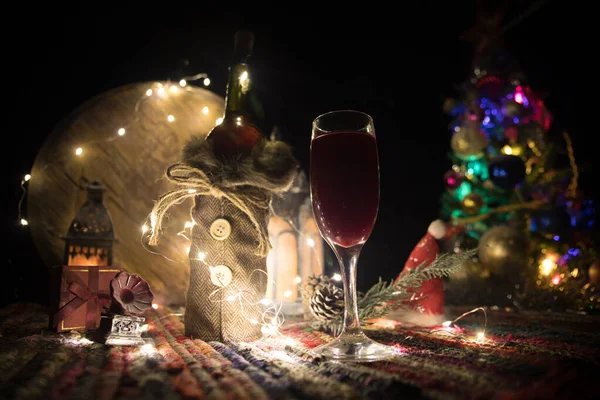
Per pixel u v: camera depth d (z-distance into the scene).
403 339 0.48
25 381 0.30
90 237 0.61
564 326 0.63
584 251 0.98
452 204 1.31
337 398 0.26
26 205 0.88
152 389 0.28
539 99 1.28
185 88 0.97
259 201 0.50
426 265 0.66
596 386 0.29
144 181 0.88
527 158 1.25
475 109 1.32
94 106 0.91
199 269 0.50
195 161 0.49
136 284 0.48
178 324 0.61
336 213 0.41
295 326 0.59
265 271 0.52
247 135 0.53
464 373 0.32
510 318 0.73
